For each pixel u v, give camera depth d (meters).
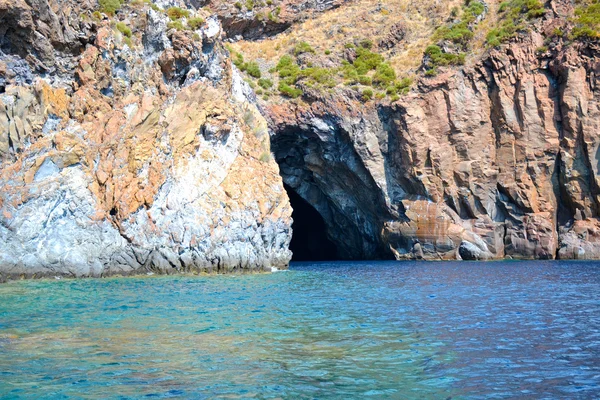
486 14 51.69
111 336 12.88
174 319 15.27
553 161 44.81
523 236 44.41
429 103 47.50
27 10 29.47
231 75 40.53
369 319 15.38
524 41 46.88
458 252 45.38
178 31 35.59
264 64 53.59
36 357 10.93
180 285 24.69
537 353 11.43
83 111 31.02
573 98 44.16
